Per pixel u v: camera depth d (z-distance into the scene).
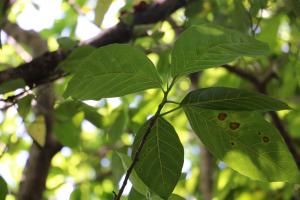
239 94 1.06
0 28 1.72
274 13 1.90
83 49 1.53
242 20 1.64
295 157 2.14
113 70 1.07
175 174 1.11
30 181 2.00
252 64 2.42
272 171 1.14
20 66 1.63
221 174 2.44
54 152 2.02
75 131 1.79
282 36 2.18
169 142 1.11
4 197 1.35
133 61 1.07
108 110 2.10
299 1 1.61
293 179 1.14
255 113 1.11
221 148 1.13
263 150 1.13
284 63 2.33
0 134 2.19
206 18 1.84
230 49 1.05
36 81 1.63
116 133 1.94
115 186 1.32
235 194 2.40
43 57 1.63
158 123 1.11
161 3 1.78
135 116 2.12
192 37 1.05
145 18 1.76
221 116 1.11
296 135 2.64
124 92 1.10
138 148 1.09
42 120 1.62
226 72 2.60
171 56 1.06
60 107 1.71
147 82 1.09
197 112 1.11
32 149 2.04
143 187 1.19
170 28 1.87
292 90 2.34
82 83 1.08
